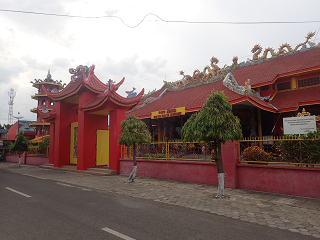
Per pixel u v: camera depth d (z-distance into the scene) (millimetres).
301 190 8062
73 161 19297
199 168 10859
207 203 7426
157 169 12641
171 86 24062
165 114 16688
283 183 8477
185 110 15617
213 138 8078
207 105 8086
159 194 8852
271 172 8789
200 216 6113
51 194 9016
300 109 15148
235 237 4715
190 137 8617
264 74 17312
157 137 22344
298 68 15742
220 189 8203
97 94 17344
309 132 8094
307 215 6117
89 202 7676
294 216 6051
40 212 6418
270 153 9250
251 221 5707
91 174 14984
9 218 5855
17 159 30328
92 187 10578
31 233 4828
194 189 9586
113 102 14672
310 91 15062
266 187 8859
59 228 5133
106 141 17750
